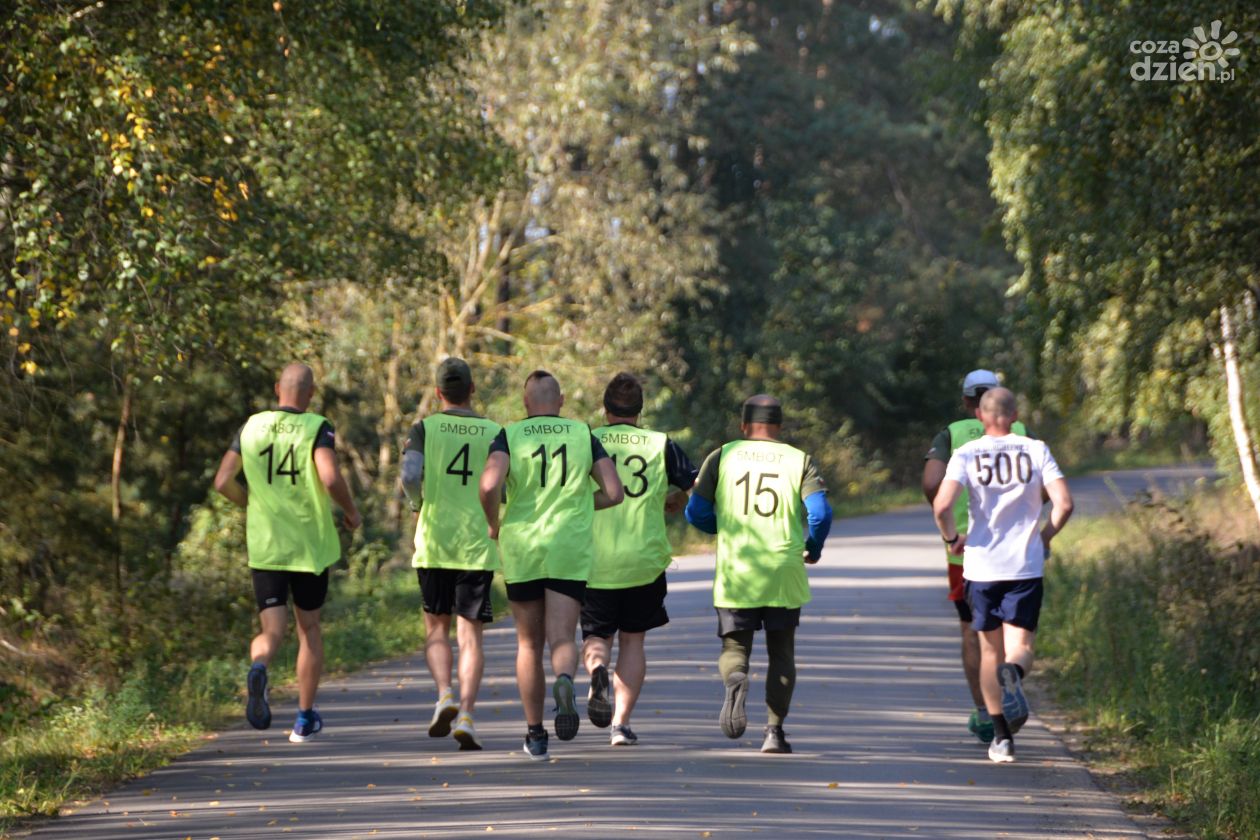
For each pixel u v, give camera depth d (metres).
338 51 43.06
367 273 51.44
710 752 25.72
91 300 36.66
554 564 24.08
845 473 142.25
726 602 25.05
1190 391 59.12
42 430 44.69
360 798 22.02
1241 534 55.22
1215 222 34.44
